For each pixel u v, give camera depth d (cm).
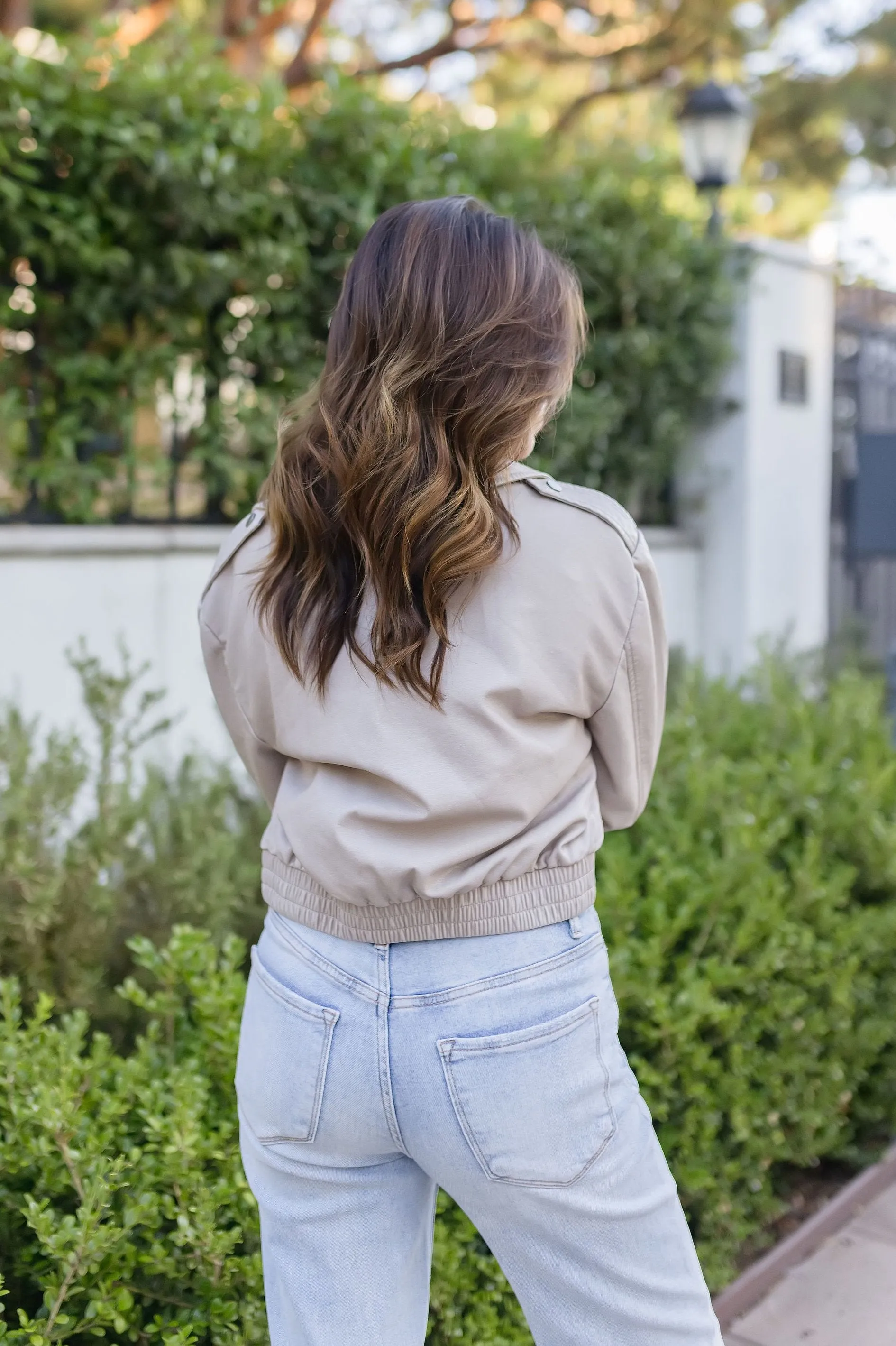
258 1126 130
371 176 386
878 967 271
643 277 479
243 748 146
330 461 121
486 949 121
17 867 201
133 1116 178
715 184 530
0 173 325
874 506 562
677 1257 129
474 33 805
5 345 348
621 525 126
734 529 559
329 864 122
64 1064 173
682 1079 225
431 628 119
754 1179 240
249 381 394
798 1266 240
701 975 240
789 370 572
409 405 118
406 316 120
